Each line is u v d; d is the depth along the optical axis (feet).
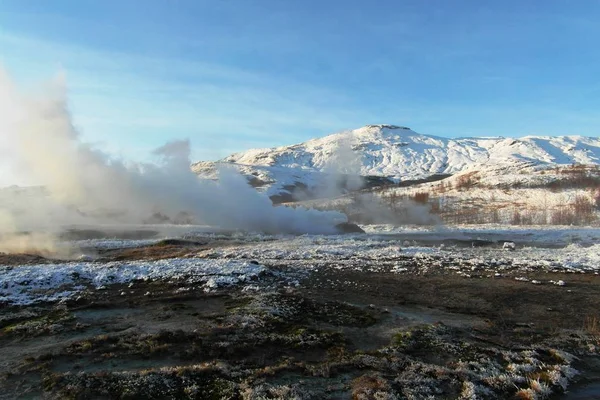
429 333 42.29
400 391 29.99
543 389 30.86
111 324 44.68
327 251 101.14
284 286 62.08
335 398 29.07
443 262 85.81
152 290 58.80
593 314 50.26
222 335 40.34
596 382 33.32
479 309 52.44
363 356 35.91
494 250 107.76
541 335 43.11
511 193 307.99
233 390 29.45
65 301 52.85
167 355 35.99
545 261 84.53
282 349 37.76
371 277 70.23
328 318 47.09
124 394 28.35
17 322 45.32
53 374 31.50
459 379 32.27
